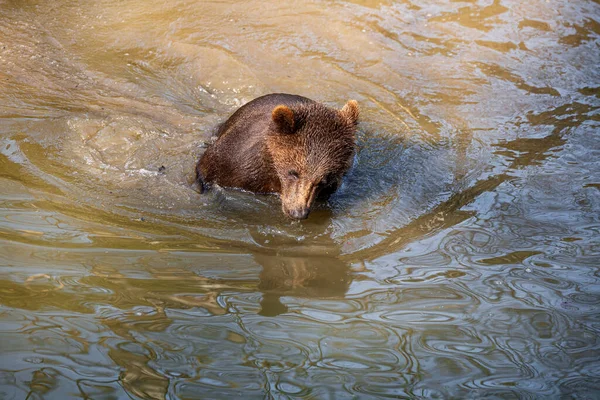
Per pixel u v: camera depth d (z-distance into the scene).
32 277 9.27
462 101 16.80
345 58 18.47
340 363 8.12
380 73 17.86
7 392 7.16
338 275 10.30
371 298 9.62
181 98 16.58
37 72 16.70
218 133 15.07
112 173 13.12
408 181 13.54
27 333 8.11
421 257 10.88
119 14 19.75
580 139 15.16
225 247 10.88
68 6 19.95
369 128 15.52
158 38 18.73
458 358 8.32
